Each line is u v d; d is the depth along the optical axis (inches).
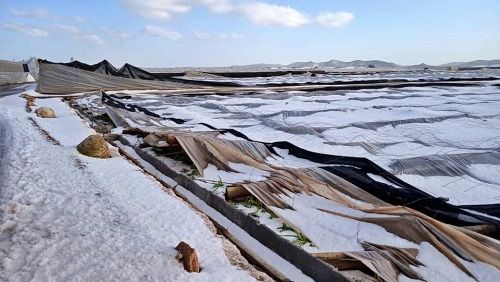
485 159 349.1
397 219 195.0
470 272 165.8
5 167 293.1
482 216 220.7
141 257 166.7
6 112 582.9
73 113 599.2
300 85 1246.3
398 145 408.8
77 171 284.4
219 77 1914.4
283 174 270.7
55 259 166.6
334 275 158.2
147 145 378.6
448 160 338.6
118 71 1176.2
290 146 370.9
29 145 365.1
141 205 224.1
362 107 689.0
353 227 200.2
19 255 170.2
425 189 287.3
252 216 217.3
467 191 284.0
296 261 177.3
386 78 1811.0
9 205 219.5
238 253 179.6
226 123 543.2
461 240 180.7
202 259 169.5
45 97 874.8
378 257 168.7
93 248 174.7
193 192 270.1
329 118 562.3
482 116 585.0
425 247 180.2
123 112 540.1
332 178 265.4
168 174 307.3
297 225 203.2
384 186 254.8
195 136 356.2
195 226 199.5
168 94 951.6
